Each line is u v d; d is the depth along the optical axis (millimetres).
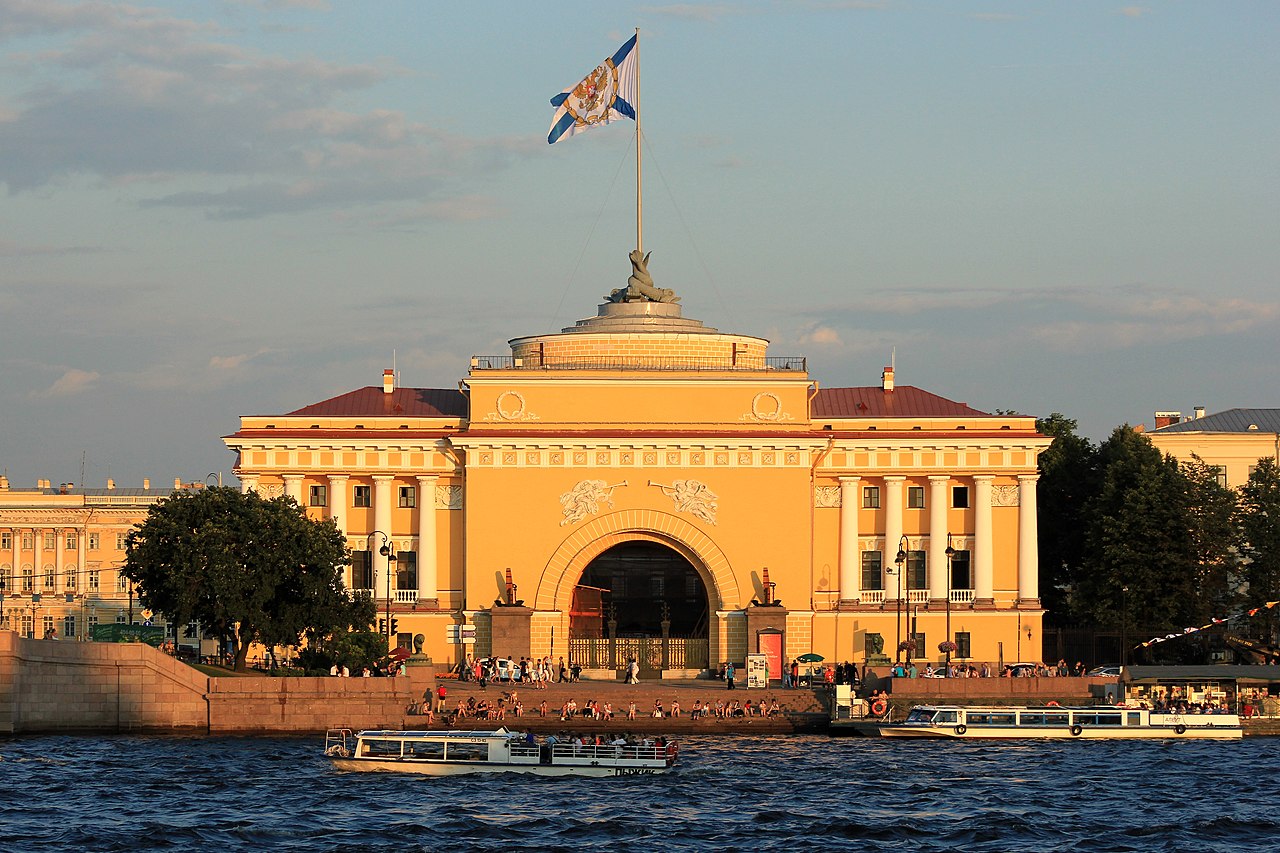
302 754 191000
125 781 171875
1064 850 145625
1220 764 188875
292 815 156875
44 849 142250
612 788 172375
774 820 156375
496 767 181250
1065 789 172500
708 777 179000
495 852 143125
